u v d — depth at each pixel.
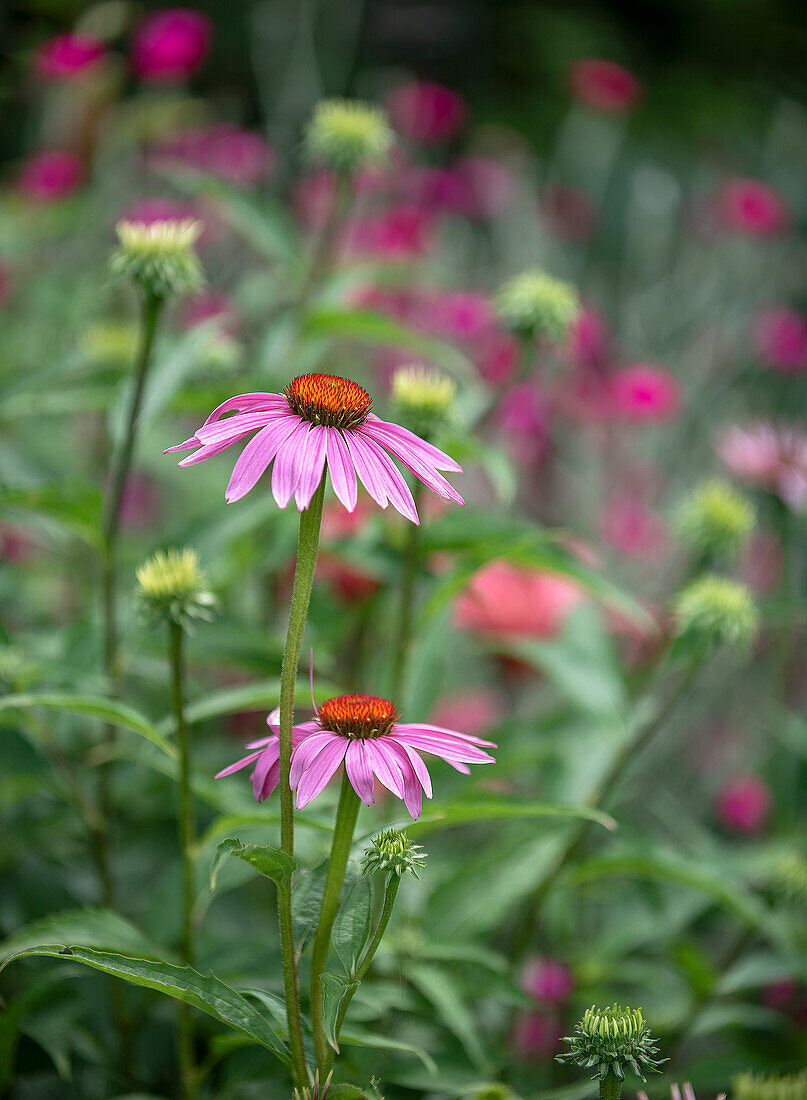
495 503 2.21
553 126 4.35
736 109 4.61
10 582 1.76
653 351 2.80
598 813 1.23
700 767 2.26
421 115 2.77
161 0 3.74
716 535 1.48
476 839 1.77
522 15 4.78
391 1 4.28
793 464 1.60
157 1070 1.44
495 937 1.63
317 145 1.66
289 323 1.65
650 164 3.78
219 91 3.32
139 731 1.28
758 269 2.93
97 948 1.28
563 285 1.51
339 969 1.31
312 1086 1.20
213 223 2.36
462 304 2.21
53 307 2.23
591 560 1.63
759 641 2.29
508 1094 1.30
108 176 2.54
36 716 1.44
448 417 1.41
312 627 1.51
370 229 2.29
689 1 5.24
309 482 1.16
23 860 1.48
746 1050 1.52
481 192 2.70
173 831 1.53
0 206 2.43
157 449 1.76
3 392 1.50
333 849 1.19
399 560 1.44
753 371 2.75
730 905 1.43
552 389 2.29
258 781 1.19
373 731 1.18
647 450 2.56
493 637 1.70
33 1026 1.37
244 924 1.52
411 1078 1.35
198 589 1.29
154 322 1.38
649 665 1.48
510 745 1.51
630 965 1.65
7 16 2.77
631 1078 1.43
